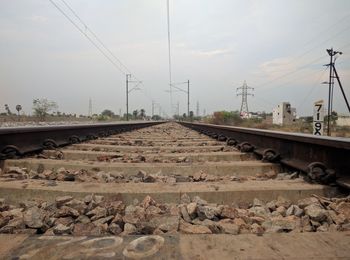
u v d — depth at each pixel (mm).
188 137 10539
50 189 2609
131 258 1487
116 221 2098
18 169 3539
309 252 1547
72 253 1540
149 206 2402
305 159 3719
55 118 48938
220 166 3924
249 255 1518
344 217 2182
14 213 2252
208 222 2088
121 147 6367
